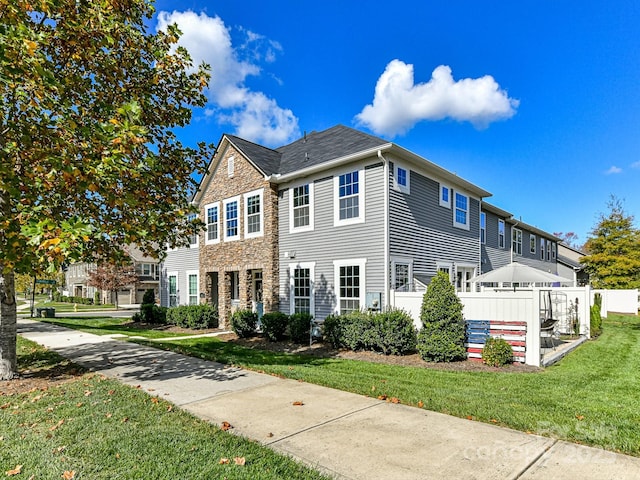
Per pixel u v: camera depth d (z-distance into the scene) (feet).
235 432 13.42
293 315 37.63
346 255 39.09
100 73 21.72
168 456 11.35
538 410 15.72
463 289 51.08
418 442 12.50
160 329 52.54
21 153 17.71
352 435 13.12
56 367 25.22
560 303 43.06
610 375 23.11
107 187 17.81
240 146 50.57
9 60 13.92
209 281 57.06
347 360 28.58
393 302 34.12
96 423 14.16
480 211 57.98
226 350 33.42
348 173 39.47
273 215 46.24
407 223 39.40
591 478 10.06
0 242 17.13
